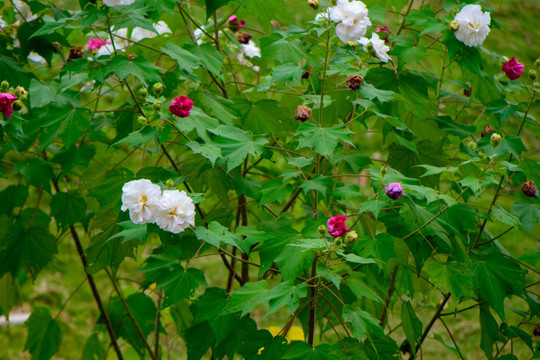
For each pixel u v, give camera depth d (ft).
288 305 11.91
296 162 12.78
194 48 13.74
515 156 13.33
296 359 12.18
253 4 14.51
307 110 12.77
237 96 14.83
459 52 13.51
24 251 14.82
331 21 13.07
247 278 14.35
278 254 12.62
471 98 14.16
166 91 14.01
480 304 13.96
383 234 12.68
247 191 13.55
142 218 11.94
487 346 13.89
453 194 14.90
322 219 12.85
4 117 12.75
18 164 14.30
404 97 13.75
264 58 13.87
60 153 14.40
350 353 12.56
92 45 14.85
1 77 13.67
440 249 13.56
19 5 14.21
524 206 13.47
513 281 13.32
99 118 14.87
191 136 13.79
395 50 13.65
